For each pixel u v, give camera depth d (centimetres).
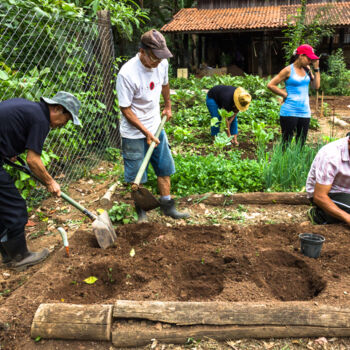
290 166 466
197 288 275
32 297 264
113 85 620
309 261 299
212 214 416
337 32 1888
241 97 581
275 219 400
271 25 1608
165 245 332
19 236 309
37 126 274
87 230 368
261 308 239
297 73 509
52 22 484
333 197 369
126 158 381
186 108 955
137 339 235
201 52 2045
